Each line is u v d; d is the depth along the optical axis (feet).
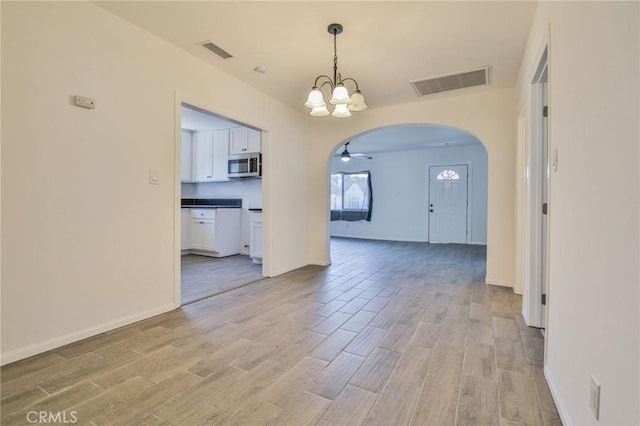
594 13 3.80
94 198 7.49
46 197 6.69
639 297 2.72
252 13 7.66
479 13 7.57
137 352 6.75
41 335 6.66
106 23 7.63
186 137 19.53
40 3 6.55
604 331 3.42
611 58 3.34
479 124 12.61
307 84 12.03
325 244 16.10
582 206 4.16
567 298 4.72
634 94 2.86
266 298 10.67
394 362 6.42
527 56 8.73
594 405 3.62
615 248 3.20
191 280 12.98
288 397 5.24
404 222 26.96
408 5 7.30
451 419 4.71
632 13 2.89
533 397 5.25
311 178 16.26
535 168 8.16
